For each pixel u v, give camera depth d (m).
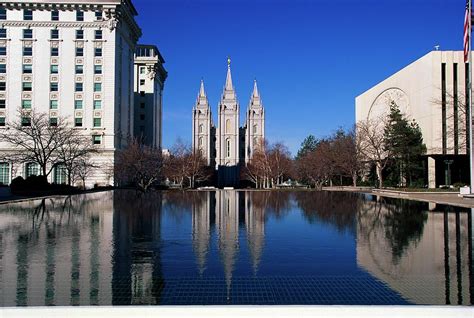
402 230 17.80
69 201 37.53
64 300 7.94
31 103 66.56
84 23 66.75
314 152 87.38
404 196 44.06
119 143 70.19
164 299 7.97
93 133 66.38
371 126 72.88
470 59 33.06
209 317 5.95
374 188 65.19
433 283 9.08
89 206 31.98
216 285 8.95
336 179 90.06
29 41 66.62
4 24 66.12
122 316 5.92
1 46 66.50
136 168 58.94
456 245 13.95
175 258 11.89
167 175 82.81
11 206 31.58
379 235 16.39
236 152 150.75
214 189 79.62
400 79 70.81
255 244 14.42
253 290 8.56
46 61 66.81
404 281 9.24
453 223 20.06
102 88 67.00
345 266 10.82
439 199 36.34
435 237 15.71
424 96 62.12
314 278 9.54
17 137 56.75
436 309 5.93
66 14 66.88
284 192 61.97
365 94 86.50
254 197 47.28
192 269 10.49
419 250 13.06
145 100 97.00
